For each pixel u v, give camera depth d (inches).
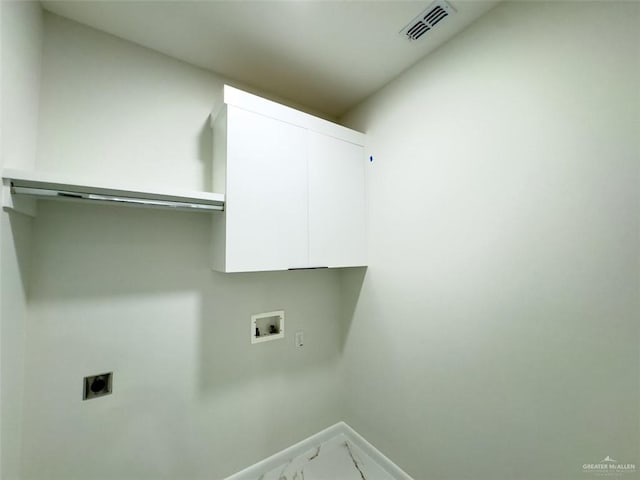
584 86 35.6
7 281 34.3
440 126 53.4
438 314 53.2
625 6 32.5
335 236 62.9
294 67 59.9
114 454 47.0
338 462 65.9
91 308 45.9
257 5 44.0
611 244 33.3
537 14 40.0
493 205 44.9
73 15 45.1
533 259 40.3
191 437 54.6
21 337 38.9
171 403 52.6
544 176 39.2
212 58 56.4
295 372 70.1
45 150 43.2
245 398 61.8
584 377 35.4
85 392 44.9
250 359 62.9
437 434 53.0
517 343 41.9
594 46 34.8
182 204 45.5
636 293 31.5
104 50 48.7
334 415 76.7
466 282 48.6
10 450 36.4
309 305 73.5
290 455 67.2
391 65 59.5
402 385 60.4
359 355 72.6
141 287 50.5
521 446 41.3
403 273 60.5
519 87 41.9
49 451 42.0
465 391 48.6
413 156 58.7
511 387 42.5
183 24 47.5
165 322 52.6
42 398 41.6
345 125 78.7
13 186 33.6
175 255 54.2
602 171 34.1
